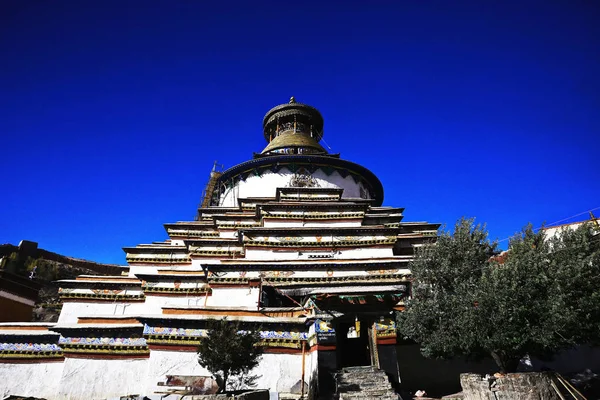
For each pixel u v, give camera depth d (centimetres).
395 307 1280
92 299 1858
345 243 1767
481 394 930
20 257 3847
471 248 1141
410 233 2092
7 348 1470
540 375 893
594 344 1011
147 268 2027
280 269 1602
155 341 1316
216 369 1033
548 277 913
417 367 1298
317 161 2483
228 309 1384
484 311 941
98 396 1328
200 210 2367
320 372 1170
